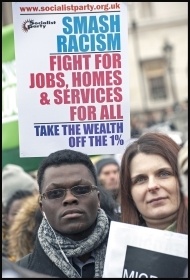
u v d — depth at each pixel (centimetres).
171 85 2275
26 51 270
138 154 254
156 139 253
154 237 244
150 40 2367
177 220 250
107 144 271
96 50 270
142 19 2373
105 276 246
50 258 252
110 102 271
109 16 270
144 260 244
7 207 348
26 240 326
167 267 242
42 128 271
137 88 2400
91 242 252
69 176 252
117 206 275
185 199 249
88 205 252
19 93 271
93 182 255
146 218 254
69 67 271
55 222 252
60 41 271
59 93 271
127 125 271
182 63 2269
